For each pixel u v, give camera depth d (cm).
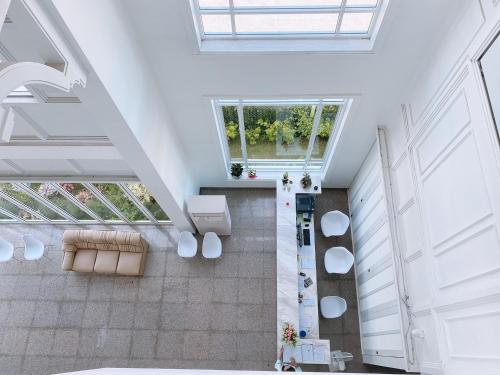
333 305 624
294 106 574
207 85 489
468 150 337
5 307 684
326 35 442
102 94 321
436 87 407
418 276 439
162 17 387
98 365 631
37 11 225
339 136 617
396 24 396
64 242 691
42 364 634
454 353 349
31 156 481
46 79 220
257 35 445
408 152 473
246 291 682
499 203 287
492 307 291
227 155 721
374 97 506
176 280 697
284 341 546
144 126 424
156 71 464
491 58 312
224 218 652
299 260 634
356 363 630
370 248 619
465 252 336
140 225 769
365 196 661
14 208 720
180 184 614
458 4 361
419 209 436
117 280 704
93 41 292
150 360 630
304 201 679
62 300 689
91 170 560
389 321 516
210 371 121
